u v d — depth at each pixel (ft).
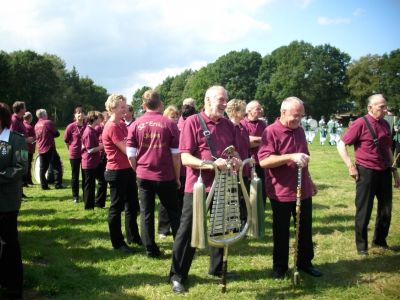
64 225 23.98
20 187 13.84
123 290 14.89
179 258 14.84
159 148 16.75
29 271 16.16
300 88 225.56
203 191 13.10
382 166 17.87
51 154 36.96
